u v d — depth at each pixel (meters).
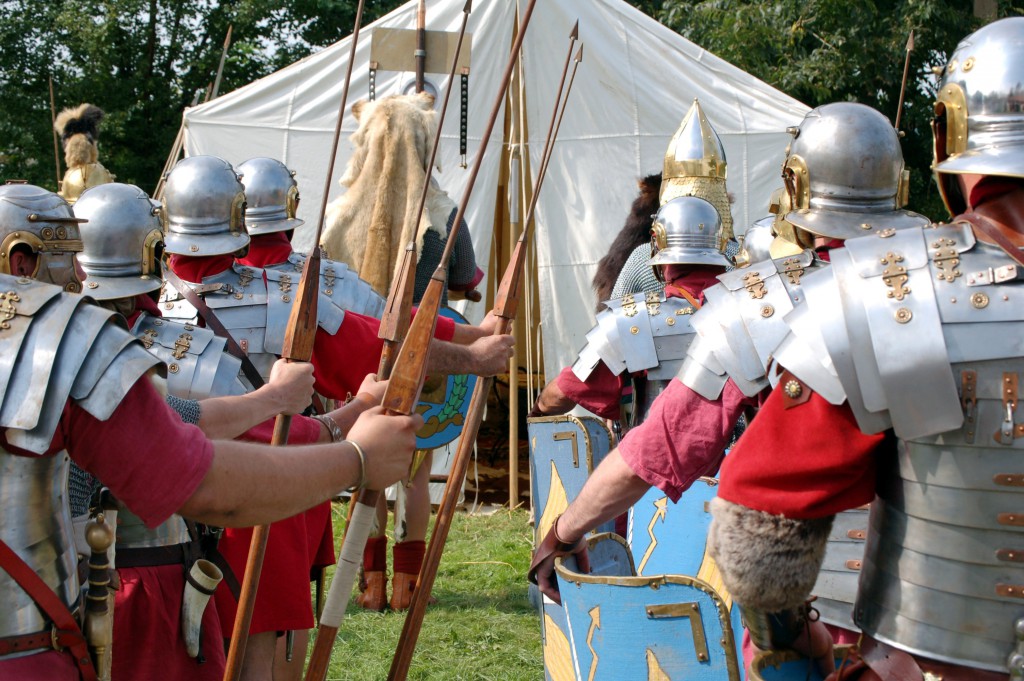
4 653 1.74
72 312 1.73
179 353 2.83
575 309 7.11
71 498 2.45
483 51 6.95
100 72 16.33
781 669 2.15
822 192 2.62
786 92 11.84
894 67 11.84
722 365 2.47
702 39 12.47
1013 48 1.84
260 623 2.93
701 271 3.74
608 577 2.59
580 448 3.76
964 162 1.84
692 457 2.49
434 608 5.02
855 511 2.69
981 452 1.71
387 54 5.33
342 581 2.02
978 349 1.72
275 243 3.79
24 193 2.11
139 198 2.87
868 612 1.86
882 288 1.79
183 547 2.76
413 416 2.01
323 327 3.17
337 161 7.19
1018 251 1.77
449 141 6.94
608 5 7.16
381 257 4.83
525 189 7.26
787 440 1.85
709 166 4.73
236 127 7.18
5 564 1.73
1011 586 1.69
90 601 1.97
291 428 2.71
